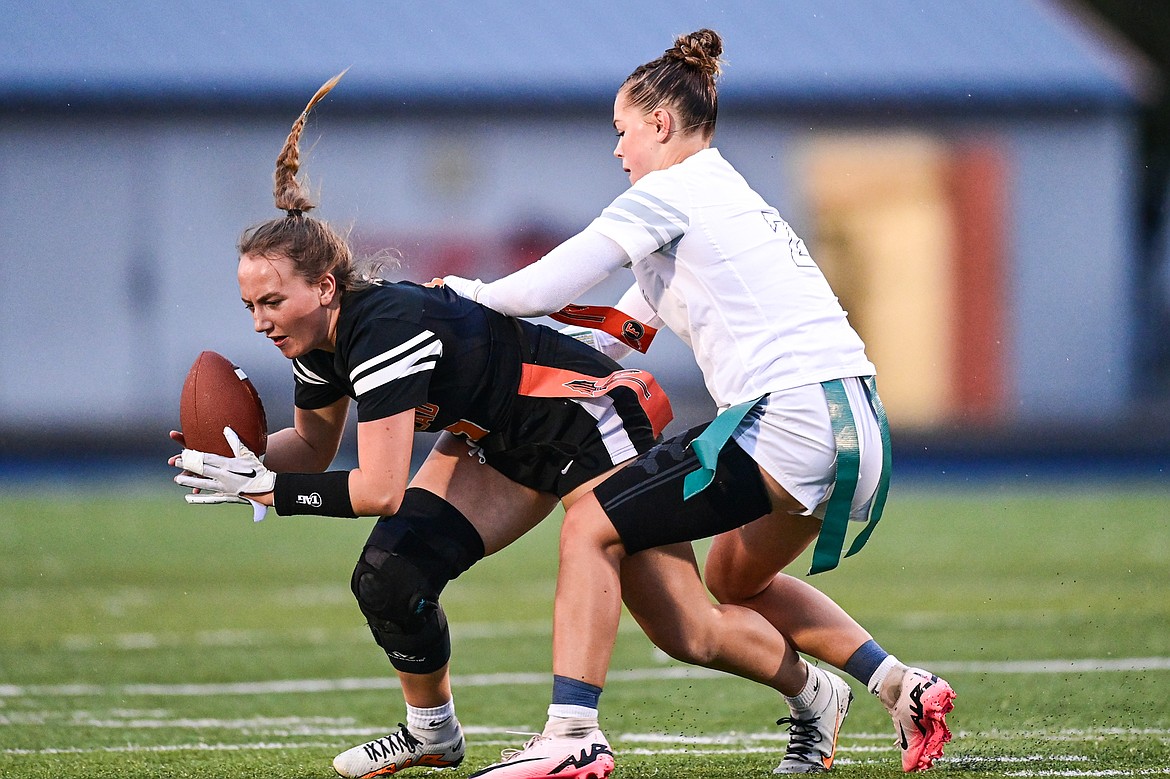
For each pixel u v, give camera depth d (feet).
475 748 47.55
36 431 167.84
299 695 58.08
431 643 40.98
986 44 185.47
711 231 38.27
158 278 179.93
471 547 40.78
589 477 40.01
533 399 39.96
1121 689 55.52
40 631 76.13
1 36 178.19
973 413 183.83
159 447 164.25
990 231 183.93
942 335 184.55
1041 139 183.62
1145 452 166.09
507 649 69.97
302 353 38.45
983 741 46.34
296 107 178.29
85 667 65.16
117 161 178.91
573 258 38.04
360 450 37.50
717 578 42.24
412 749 42.24
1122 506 134.92
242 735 49.55
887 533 117.91
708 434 36.91
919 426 179.63
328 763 44.65
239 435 38.60
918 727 41.06
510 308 39.09
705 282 38.32
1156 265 212.02
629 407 40.60
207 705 55.67
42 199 178.81
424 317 38.06
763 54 183.32
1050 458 166.09
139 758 45.29
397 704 56.08
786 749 44.62
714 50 40.83
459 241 180.14
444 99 178.40
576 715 37.50
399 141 178.91
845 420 37.68
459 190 180.04
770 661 40.88
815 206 182.80
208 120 178.70
